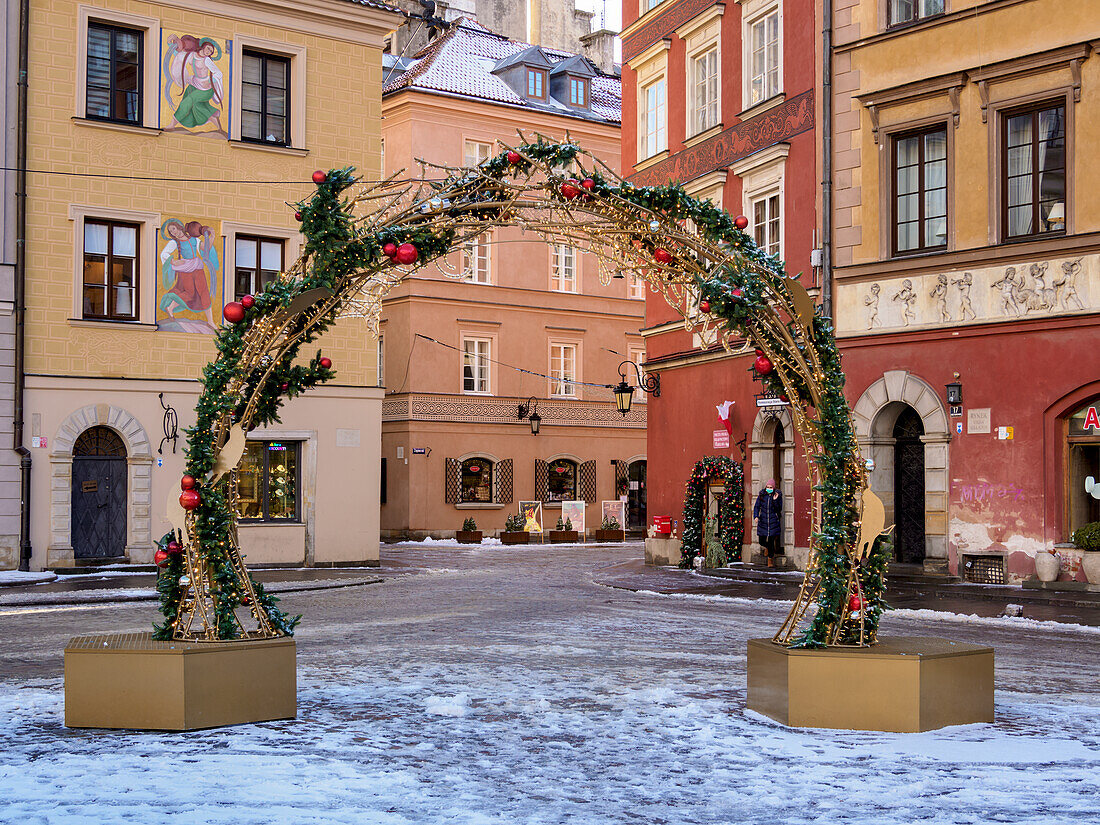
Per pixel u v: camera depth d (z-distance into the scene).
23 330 25.00
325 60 29.11
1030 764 7.32
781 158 25.88
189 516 9.04
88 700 8.53
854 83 23.94
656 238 9.48
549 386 45.03
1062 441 20.86
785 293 9.40
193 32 27.23
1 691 10.31
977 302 21.81
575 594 21.23
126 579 24.03
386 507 42.97
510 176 9.67
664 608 18.38
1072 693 10.36
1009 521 21.30
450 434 42.56
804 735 8.31
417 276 41.84
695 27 29.58
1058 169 20.95
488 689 10.31
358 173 29.50
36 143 25.38
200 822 5.86
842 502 9.11
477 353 43.47
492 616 17.08
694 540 27.66
